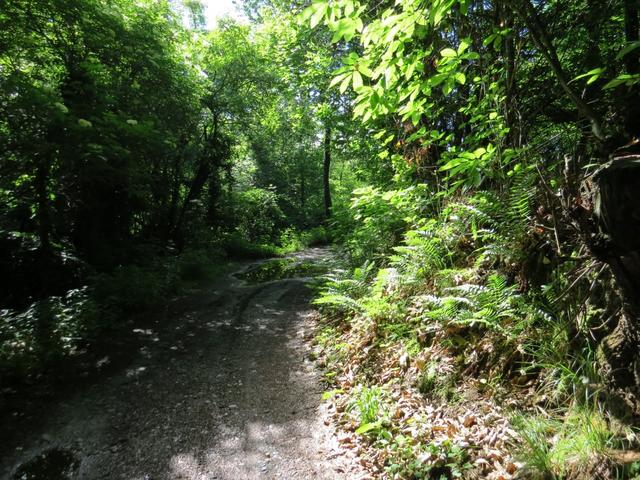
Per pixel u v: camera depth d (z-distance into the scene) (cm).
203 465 306
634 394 225
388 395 357
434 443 277
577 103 276
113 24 793
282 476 288
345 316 587
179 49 1235
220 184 1738
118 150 707
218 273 1192
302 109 1288
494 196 404
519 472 231
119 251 945
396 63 267
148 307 768
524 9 310
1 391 420
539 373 299
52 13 688
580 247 298
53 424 370
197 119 1285
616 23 416
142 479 292
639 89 302
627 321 234
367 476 277
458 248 481
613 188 203
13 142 603
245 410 387
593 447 218
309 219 2688
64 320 560
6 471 306
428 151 588
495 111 413
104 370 491
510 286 362
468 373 341
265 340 593
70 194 852
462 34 467
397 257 538
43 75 799
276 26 1182
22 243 753
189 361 516
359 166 1030
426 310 426
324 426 350
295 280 1057
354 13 248
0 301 671
